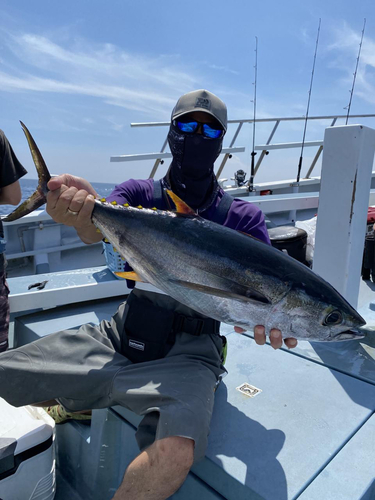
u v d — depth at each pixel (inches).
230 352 90.3
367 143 89.8
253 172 220.1
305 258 138.3
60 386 66.2
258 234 71.6
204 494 57.1
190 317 68.6
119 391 61.6
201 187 73.4
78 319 115.6
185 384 58.7
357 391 74.2
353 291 98.2
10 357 68.6
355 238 93.9
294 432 62.9
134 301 71.6
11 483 60.6
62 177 64.7
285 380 78.2
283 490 51.7
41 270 168.2
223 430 63.2
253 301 53.5
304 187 258.7
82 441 75.5
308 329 56.9
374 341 92.1
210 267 56.9
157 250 60.1
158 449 50.9
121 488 51.3
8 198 104.1
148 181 78.3
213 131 70.6
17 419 66.7
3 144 98.9
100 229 63.1
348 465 56.2
